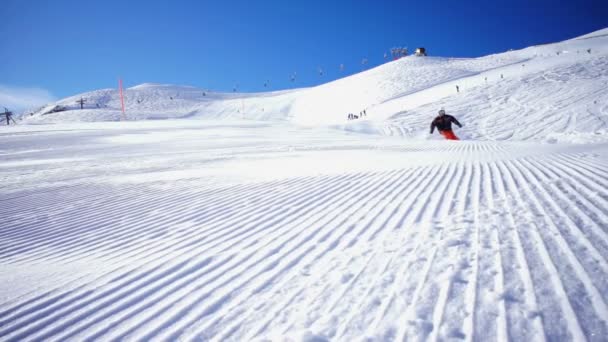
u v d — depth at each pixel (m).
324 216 3.95
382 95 68.94
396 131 24.84
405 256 2.58
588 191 3.98
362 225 3.49
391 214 3.77
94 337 1.94
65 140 22.08
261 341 1.75
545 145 11.26
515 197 3.96
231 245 3.25
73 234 3.93
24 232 4.10
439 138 21.84
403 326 1.75
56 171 9.58
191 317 2.06
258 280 2.46
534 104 27.36
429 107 33.44
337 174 6.67
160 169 9.01
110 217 4.57
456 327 1.70
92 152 15.35
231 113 89.94
